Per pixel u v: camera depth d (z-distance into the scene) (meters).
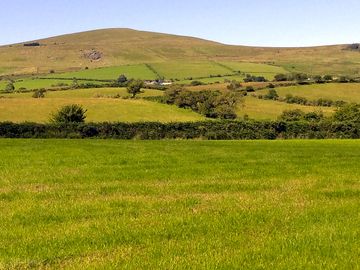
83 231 14.35
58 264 11.27
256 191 22.03
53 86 182.62
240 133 78.94
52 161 33.75
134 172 28.28
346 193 21.48
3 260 11.50
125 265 11.03
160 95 150.00
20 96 149.50
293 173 28.34
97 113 117.44
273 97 154.62
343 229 14.64
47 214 16.88
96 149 44.69
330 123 82.06
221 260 11.46
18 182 24.50
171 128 77.00
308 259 11.67
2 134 71.25
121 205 18.70
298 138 81.00
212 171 28.92
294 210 17.66
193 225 15.17
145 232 14.25
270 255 11.94
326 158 37.00
